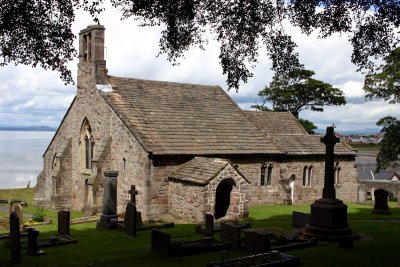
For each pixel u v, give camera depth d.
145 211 29.53
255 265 13.95
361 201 41.81
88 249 19.48
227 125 36.78
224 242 18.47
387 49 14.02
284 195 36.94
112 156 33.03
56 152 40.75
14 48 12.65
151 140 30.69
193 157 31.42
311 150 39.22
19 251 16.98
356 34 14.11
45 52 12.93
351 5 13.71
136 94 35.34
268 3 14.50
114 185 25.53
